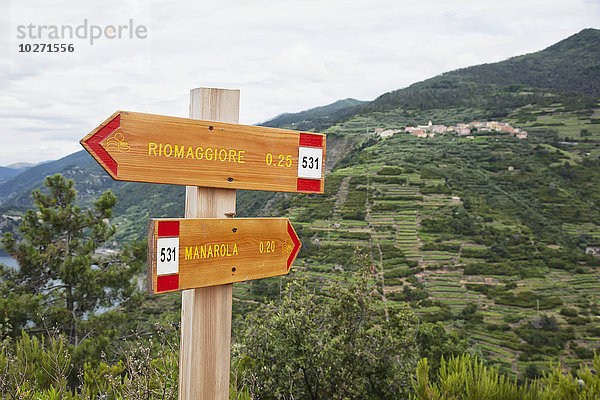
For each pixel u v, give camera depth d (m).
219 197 1.53
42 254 8.98
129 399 1.96
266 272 1.68
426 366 2.13
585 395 1.92
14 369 2.35
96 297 9.16
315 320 4.49
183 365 1.52
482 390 2.00
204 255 1.46
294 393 3.92
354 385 4.02
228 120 1.55
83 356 6.80
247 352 4.07
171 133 1.39
